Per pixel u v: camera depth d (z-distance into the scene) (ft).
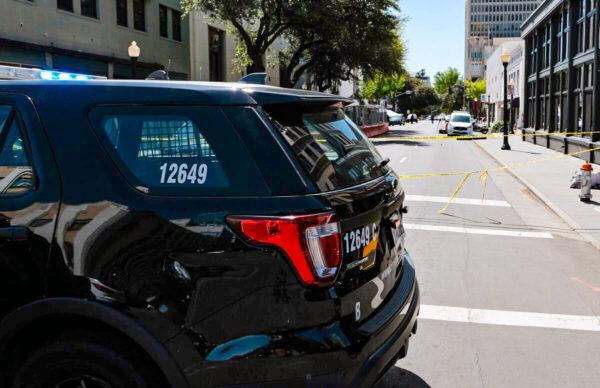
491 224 31.22
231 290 7.71
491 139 119.55
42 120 8.74
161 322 7.75
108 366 7.95
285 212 7.72
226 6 94.79
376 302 9.34
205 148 8.21
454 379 12.80
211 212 7.84
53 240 8.16
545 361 13.83
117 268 7.89
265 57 145.38
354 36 117.19
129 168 8.33
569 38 70.38
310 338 7.77
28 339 8.61
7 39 64.08
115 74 86.69
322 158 8.73
